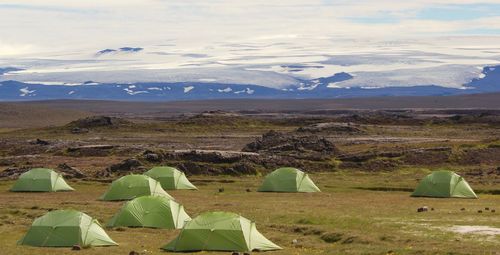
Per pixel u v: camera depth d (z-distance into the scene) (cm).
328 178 10819
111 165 11850
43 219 5403
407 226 5972
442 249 4838
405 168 11806
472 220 6222
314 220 6494
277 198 8456
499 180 9975
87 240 5266
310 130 19138
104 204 7869
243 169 11206
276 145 12812
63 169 11144
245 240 5000
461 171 11175
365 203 7812
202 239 5025
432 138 17238
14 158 13425
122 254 4925
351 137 17838
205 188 9638
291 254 4859
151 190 8212
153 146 15838
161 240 5531
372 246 5144
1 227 6322
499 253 4631
